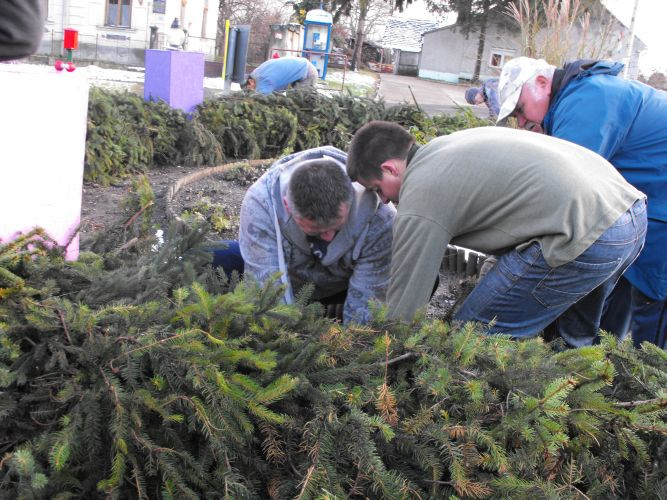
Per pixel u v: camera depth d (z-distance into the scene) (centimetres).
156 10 2808
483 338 198
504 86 330
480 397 171
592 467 178
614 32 778
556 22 741
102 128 651
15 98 193
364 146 247
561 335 301
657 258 319
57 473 139
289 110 879
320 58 3036
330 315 309
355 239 264
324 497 140
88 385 158
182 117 773
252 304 186
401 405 180
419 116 916
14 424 151
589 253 237
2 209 201
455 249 482
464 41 4438
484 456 165
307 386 171
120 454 142
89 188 629
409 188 237
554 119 318
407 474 168
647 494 178
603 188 241
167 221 536
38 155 203
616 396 204
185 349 162
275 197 264
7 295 165
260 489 161
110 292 189
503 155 235
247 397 160
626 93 306
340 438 163
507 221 238
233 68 1361
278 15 4125
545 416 176
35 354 158
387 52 5219
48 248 200
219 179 720
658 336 337
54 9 2697
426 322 210
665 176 309
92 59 2734
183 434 160
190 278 209
